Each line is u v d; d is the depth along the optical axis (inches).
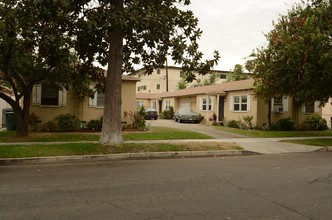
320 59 612.1
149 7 452.4
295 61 655.8
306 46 641.0
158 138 640.4
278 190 274.8
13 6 490.3
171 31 507.2
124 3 494.3
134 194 258.8
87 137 627.8
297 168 388.8
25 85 652.7
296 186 290.4
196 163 428.1
